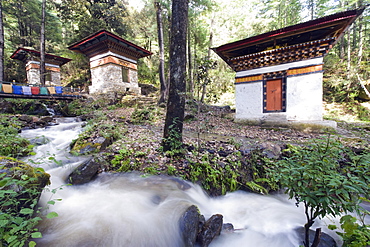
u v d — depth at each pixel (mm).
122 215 2814
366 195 1979
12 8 22500
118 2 24688
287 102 9211
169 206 3109
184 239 2596
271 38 8984
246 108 10453
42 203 2863
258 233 3223
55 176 3820
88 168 3992
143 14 23406
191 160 4449
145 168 4297
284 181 2262
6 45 22891
